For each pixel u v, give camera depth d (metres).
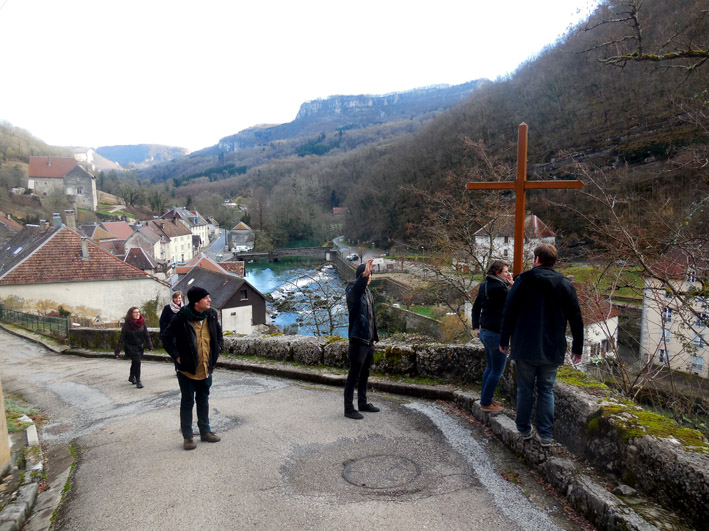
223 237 125.38
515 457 4.27
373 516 3.37
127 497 3.93
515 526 3.17
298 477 4.09
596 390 4.16
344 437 4.95
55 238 28.00
